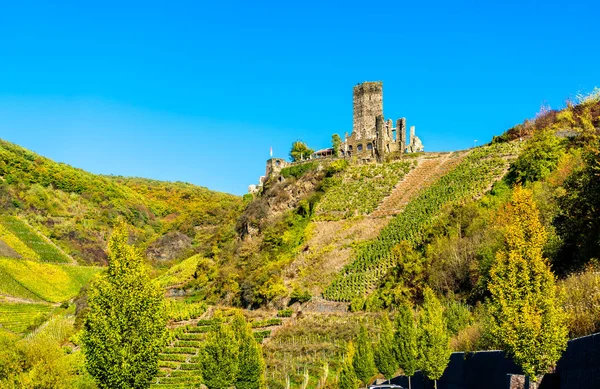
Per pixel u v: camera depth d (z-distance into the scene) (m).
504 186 91.06
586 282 34.56
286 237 114.69
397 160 134.50
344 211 117.69
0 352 51.16
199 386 67.75
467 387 38.75
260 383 52.31
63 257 184.62
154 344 34.97
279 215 129.00
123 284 35.06
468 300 63.78
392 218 107.44
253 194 168.75
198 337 86.81
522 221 31.81
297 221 120.31
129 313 34.72
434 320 42.31
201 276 119.88
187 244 191.62
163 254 189.25
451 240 75.44
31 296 146.88
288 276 99.69
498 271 31.83
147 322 35.03
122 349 33.72
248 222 131.38
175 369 77.38
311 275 97.12
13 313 132.00
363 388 52.69
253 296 97.56
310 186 132.00
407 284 77.44
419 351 42.25
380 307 77.31
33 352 53.09
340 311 82.62
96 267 184.25
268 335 78.38
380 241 97.44
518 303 29.95
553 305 29.20
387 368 50.16
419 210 101.81
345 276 92.19
